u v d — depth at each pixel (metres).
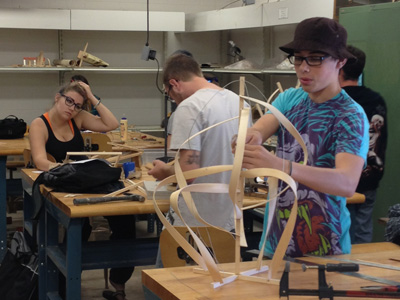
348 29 4.00
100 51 7.70
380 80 3.79
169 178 1.75
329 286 1.47
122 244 3.22
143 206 2.81
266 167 1.62
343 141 1.81
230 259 2.59
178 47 8.01
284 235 1.59
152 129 7.38
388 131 3.75
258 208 3.68
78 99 3.86
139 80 7.87
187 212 2.56
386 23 3.74
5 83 7.28
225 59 8.08
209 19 7.00
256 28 7.29
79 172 3.10
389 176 3.76
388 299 1.44
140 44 7.86
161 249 2.63
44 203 3.32
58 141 3.85
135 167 3.82
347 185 1.70
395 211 2.66
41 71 7.37
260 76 6.88
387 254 1.95
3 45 7.25
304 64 1.78
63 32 7.48
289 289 1.45
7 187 5.09
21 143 5.15
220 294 1.51
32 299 3.51
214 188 1.68
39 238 3.46
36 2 7.35
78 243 2.87
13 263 3.55
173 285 1.59
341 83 3.27
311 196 1.92
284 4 5.57
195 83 2.72
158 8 7.88
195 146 2.48
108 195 2.98
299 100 1.98
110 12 6.98
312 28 1.75
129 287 4.31
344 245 1.97
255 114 5.79
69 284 2.88
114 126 4.34
